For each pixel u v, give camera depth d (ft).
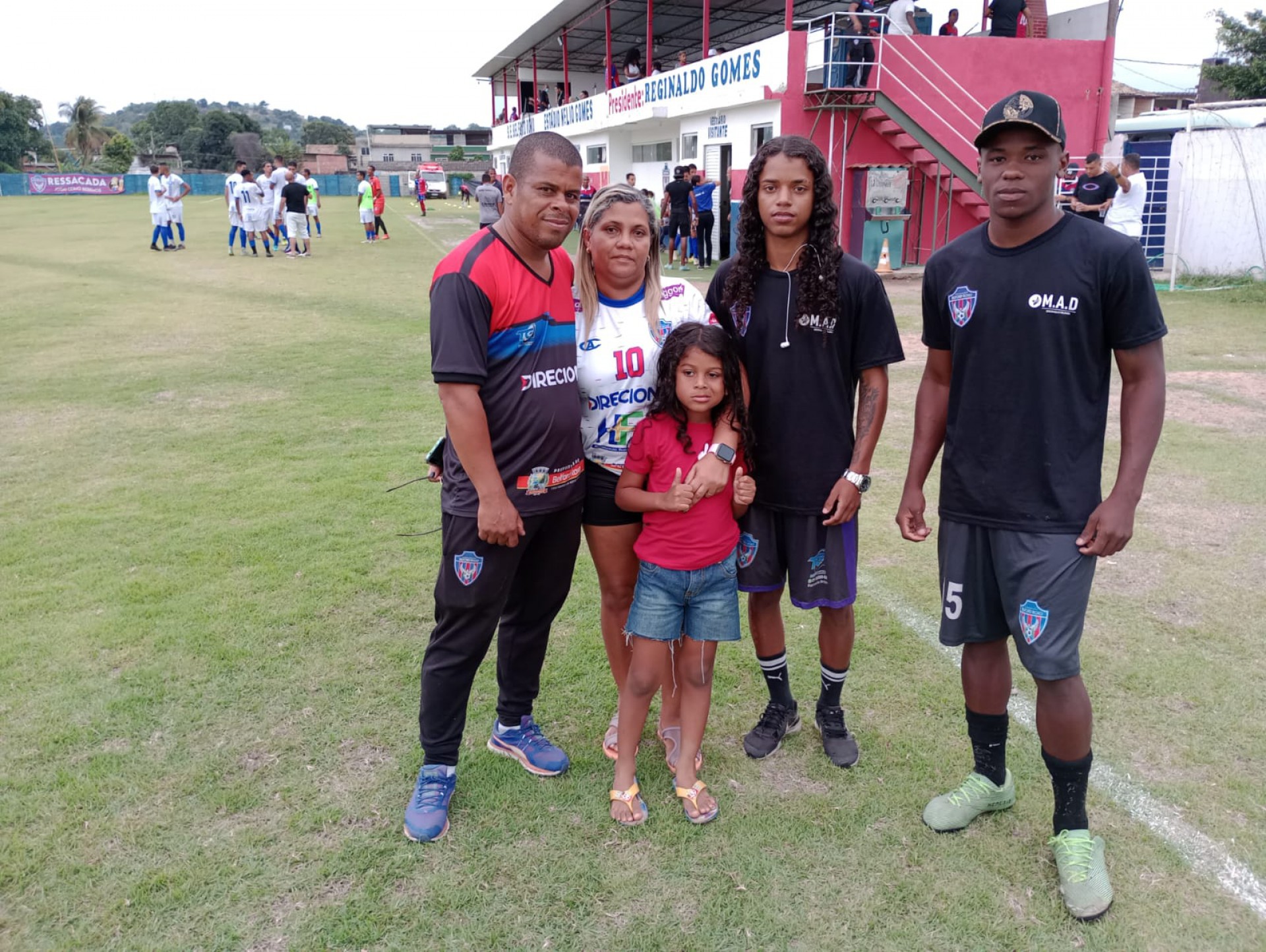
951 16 56.03
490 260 7.73
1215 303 39.09
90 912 7.58
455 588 8.37
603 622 9.71
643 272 8.74
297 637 12.25
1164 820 8.64
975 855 8.29
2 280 51.78
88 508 17.08
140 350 32.24
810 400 8.73
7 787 9.14
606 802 9.09
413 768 9.53
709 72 57.57
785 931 7.44
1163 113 54.34
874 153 50.85
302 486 18.29
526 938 7.36
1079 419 7.38
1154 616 12.59
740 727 10.43
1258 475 18.10
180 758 9.62
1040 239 7.27
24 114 269.23
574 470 8.61
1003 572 7.77
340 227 97.14
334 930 7.40
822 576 9.16
